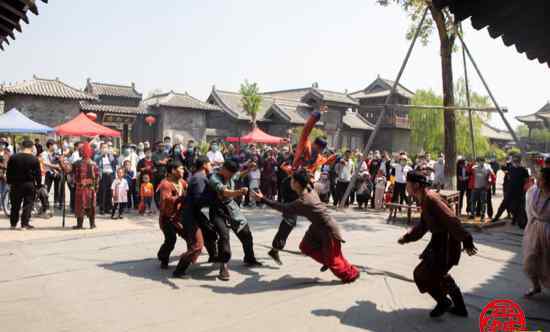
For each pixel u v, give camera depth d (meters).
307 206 5.12
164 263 5.73
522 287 5.34
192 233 5.31
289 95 52.31
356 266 6.09
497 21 3.73
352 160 14.27
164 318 4.05
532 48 4.09
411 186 4.16
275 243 5.95
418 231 4.29
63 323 3.87
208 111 36.78
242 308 4.36
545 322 4.16
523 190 10.06
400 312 4.34
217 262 5.87
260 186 13.32
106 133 15.91
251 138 23.98
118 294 4.70
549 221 4.73
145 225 9.06
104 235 7.88
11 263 5.82
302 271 5.77
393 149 44.41
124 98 35.91
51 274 5.37
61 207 11.28
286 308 4.39
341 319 4.12
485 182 11.07
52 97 27.62
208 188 5.35
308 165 6.41
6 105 26.58
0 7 4.04
